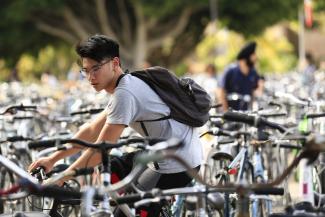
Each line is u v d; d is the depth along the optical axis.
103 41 10.73
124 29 70.31
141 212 10.84
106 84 10.83
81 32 70.25
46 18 70.12
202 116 11.12
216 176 12.63
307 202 9.38
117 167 11.15
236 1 68.50
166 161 10.91
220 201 9.98
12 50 71.94
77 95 26.31
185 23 69.62
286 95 15.70
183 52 74.81
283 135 10.73
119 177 11.15
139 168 9.94
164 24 70.06
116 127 10.66
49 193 8.88
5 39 69.88
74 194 9.08
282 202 14.29
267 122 11.27
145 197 9.13
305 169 9.60
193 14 71.56
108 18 70.06
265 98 21.67
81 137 11.23
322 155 13.23
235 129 15.84
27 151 15.46
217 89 21.38
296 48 92.94
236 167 13.14
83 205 9.06
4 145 16.16
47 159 10.81
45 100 25.89
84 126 11.30
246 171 13.48
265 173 15.29
